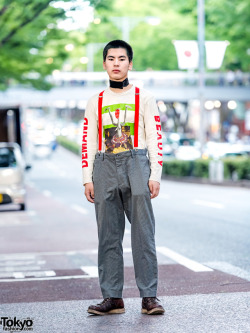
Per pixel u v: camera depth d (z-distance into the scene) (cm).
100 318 603
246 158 3341
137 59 5838
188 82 5816
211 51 3098
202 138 3931
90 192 614
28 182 3972
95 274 920
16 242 1384
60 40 3045
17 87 4875
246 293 702
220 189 3034
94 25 3403
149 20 4956
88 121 619
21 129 3039
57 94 5309
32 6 2586
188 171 3866
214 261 1005
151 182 601
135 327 562
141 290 606
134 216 602
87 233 1495
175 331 545
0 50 2856
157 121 610
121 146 605
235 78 5616
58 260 1095
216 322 573
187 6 4369
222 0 3816
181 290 746
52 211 2112
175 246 1203
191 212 1927
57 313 636
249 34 3888
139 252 604
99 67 6172
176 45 3161
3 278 921
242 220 1666
